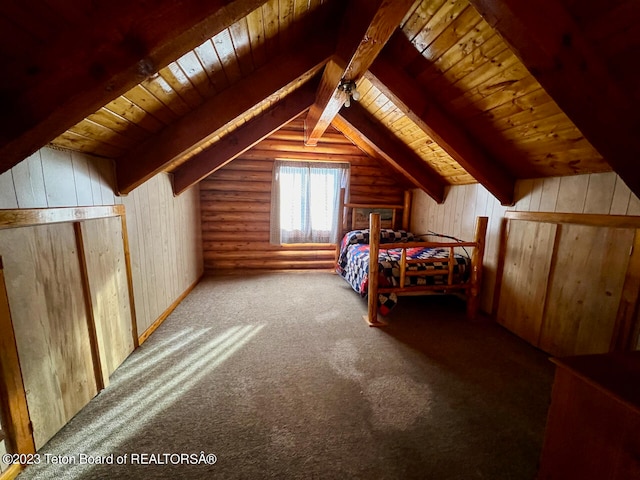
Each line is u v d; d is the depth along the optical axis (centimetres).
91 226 183
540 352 248
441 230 413
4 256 123
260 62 197
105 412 169
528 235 267
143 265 258
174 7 95
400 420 167
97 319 187
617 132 144
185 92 180
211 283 426
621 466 91
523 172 267
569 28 126
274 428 159
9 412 126
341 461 140
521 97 198
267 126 331
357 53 171
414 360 231
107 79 99
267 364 221
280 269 494
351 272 385
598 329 207
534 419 169
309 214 478
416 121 262
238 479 130
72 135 153
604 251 203
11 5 79
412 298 382
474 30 177
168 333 270
